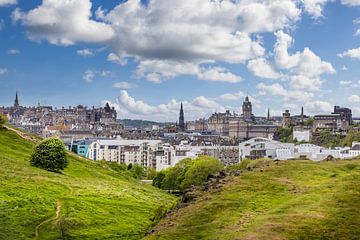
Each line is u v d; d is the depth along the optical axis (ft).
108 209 323.16
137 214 324.80
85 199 337.52
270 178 284.82
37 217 279.08
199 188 284.41
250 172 312.29
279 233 169.78
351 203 208.64
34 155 462.60
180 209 236.22
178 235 184.96
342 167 330.75
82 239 261.85
